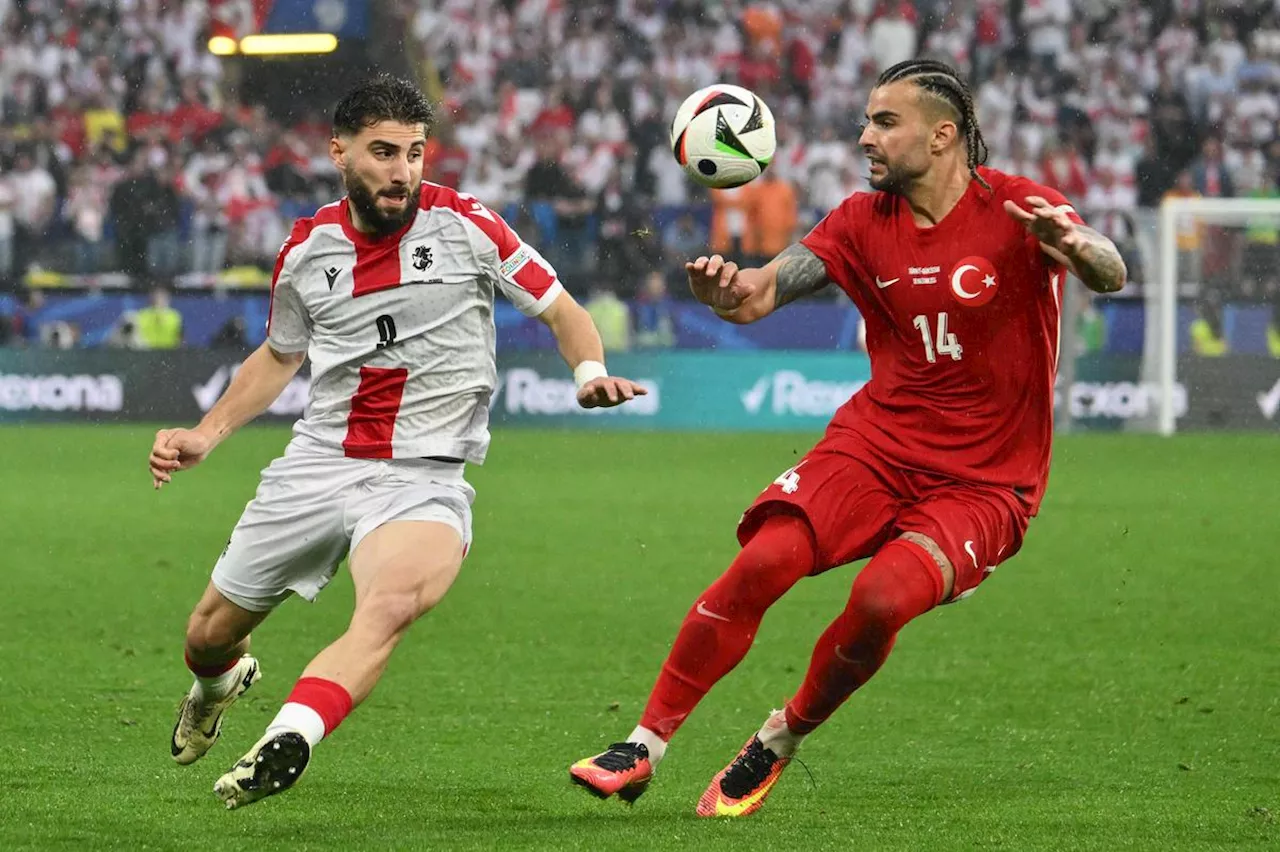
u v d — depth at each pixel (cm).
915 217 1705
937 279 1680
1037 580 3488
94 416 7294
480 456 1714
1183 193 8669
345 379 1672
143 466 5603
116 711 2228
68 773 1862
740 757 1719
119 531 4131
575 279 7706
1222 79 8994
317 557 1694
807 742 2108
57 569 3550
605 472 5503
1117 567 3662
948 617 3072
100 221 7744
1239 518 4497
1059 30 9031
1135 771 1947
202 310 7425
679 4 8950
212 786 1809
